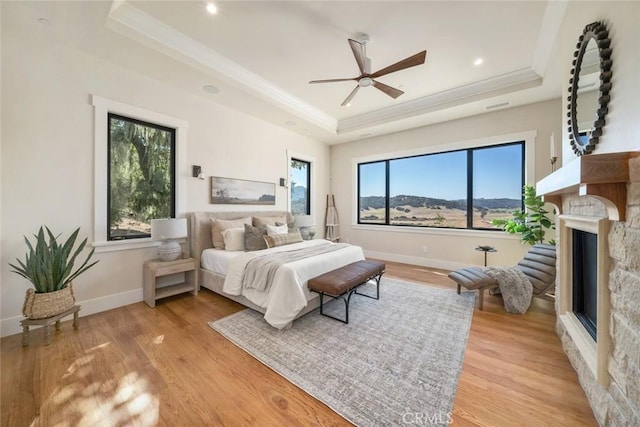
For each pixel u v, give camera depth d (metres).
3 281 2.21
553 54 2.68
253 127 4.41
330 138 5.70
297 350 2.02
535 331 2.31
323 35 2.59
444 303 2.98
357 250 3.51
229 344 2.11
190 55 2.73
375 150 5.55
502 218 4.23
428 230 4.87
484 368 1.79
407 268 4.68
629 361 1.07
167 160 3.40
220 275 3.15
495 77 3.42
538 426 1.32
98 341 2.14
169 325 2.44
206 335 2.25
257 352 1.99
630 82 1.08
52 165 2.45
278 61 3.06
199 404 1.48
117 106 2.84
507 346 2.07
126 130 3.03
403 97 4.09
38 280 2.13
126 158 3.03
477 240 4.36
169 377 1.70
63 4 1.98
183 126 3.45
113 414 1.40
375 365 1.83
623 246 1.11
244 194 4.26
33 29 2.27
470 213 4.52
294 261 2.67
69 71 2.53
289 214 4.88
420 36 2.60
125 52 2.61
